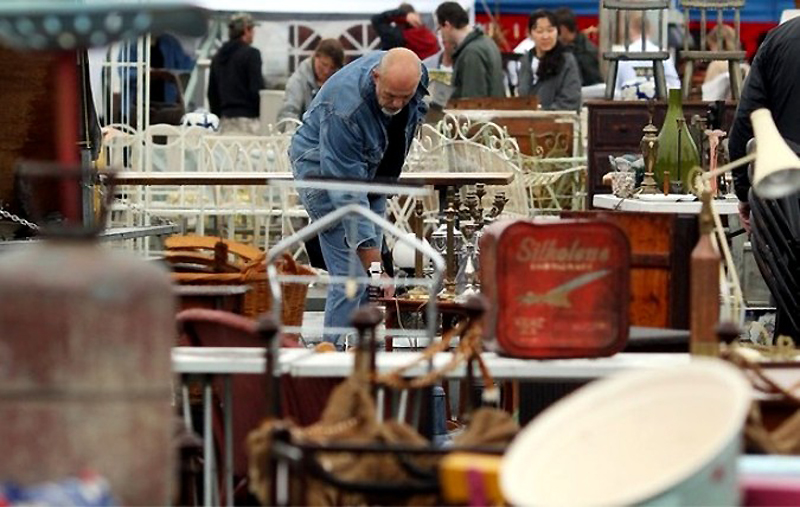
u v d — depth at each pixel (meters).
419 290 23.03
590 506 9.44
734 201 26.36
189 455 12.62
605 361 13.98
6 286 9.77
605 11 47.53
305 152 25.14
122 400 9.86
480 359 12.95
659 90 39.31
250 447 11.18
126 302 9.83
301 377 14.36
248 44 47.00
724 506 9.60
